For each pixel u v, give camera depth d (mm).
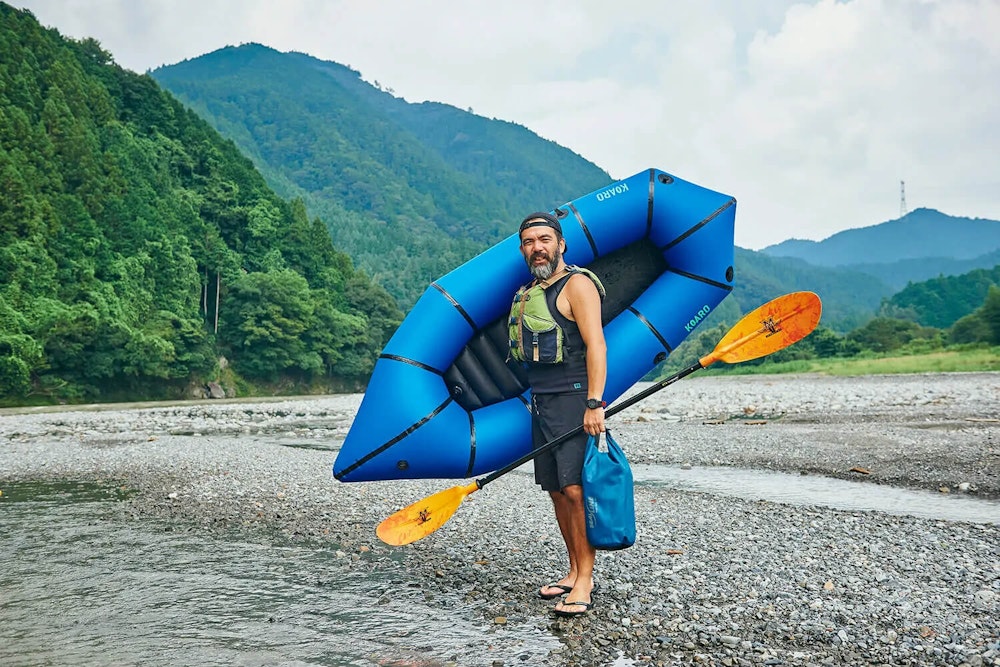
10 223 57062
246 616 3934
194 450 12289
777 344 4234
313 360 72875
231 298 71938
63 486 8812
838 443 11742
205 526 6285
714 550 5234
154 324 63219
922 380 39062
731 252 5012
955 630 3590
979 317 86562
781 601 4066
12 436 17266
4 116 63812
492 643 3508
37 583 4586
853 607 3959
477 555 5145
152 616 3943
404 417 4523
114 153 77750
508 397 4828
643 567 4773
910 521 6211
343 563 5008
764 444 11875
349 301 91375
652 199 4848
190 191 86375
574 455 3801
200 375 63625
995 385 29125
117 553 5348
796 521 6227
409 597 4234
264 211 90750
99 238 64562
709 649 3402
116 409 34812
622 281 5055
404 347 4617
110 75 93500
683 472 9656
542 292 3814
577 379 3824
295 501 7336
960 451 10562
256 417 25625
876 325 101625
